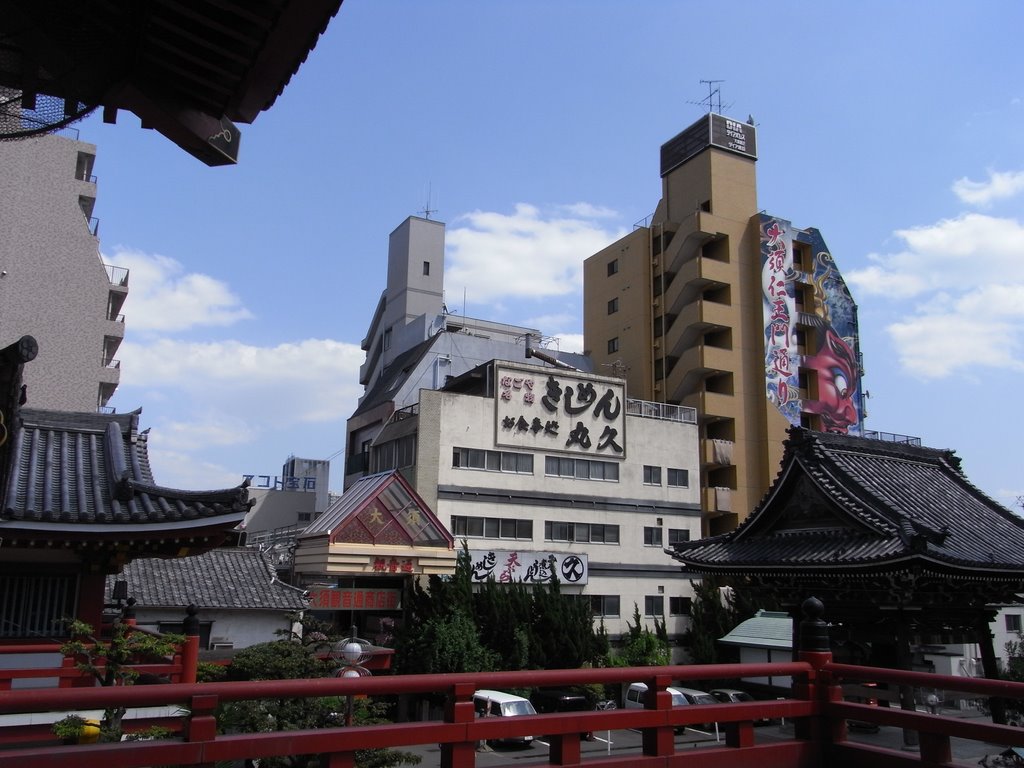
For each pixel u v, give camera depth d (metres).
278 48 6.15
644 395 58.94
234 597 31.03
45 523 11.78
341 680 6.13
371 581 39.19
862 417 60.41
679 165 62.34
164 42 6.20
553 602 38.53
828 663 8.93
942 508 22.12
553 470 46.50
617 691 37.12
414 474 42.59
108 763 5.31
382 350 66.69
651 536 49.16
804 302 61.03
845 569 18.81
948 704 19.50
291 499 63.09
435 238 66.94
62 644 12.06
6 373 9.99
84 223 44.38
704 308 55.53
